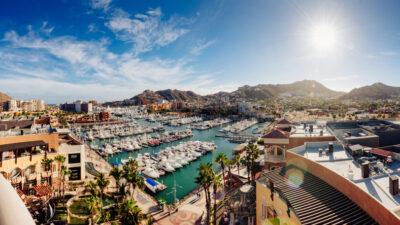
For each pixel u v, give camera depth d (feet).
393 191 63.46
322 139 136.98
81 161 178.91
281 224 67.97
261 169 181.37
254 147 157.48
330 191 67.92
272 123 583.58
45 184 143.64
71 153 176.65
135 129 495.82
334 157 100.89
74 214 129.18
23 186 140.56
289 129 192.13
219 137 419.54
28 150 152.25
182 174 225.97
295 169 87.04
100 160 259.19
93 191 118.21
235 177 165.27
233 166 210.79
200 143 337.31
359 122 201.36
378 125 192.95
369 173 78.95
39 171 148.77
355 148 102.27
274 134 143.02
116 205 123.13
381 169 82.48
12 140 149.18
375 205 53.57
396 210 53.01
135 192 164.25
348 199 63.05
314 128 185.37
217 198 149.69
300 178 78.07
